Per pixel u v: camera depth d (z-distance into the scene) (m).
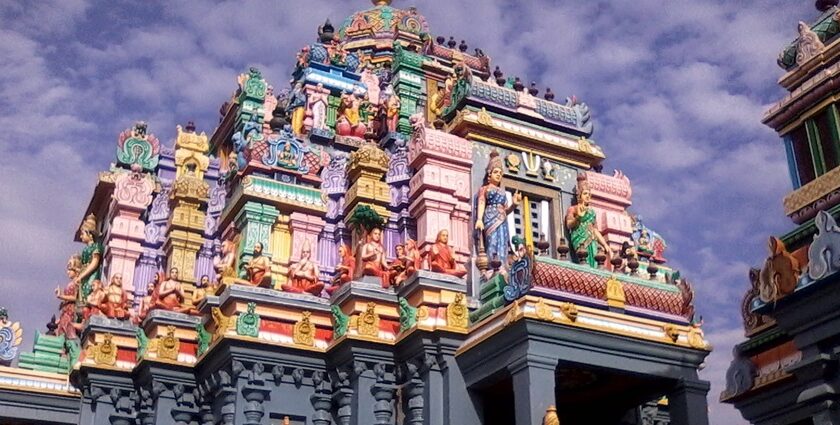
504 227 21.23
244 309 20.11
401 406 19.34
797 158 13.52
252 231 21.91
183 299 23.27
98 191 28.48
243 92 27.53
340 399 19.72
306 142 24.95
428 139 21.86
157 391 21.84
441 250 19.70
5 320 25.97
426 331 18.52
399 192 22.77
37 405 25.06
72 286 28.98
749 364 13.24
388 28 32.91
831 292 10.74
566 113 23.92
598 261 21.80
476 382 17.91
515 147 22.95
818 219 11.03
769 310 11.54
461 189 21.73
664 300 18.06
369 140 25.91
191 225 25.33
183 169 28.31
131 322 24.00
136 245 26.45
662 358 17.55
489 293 19.05
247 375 19.64
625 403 19.91
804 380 11.20
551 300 16.91
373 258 20.47
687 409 17.52
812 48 13.38
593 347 16.92
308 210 22.64
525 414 16.02
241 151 23.44
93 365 22.91
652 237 29.25
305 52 27.62
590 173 23.62
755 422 13.05
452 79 24.67
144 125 29.28
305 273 21.11
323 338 20.48
